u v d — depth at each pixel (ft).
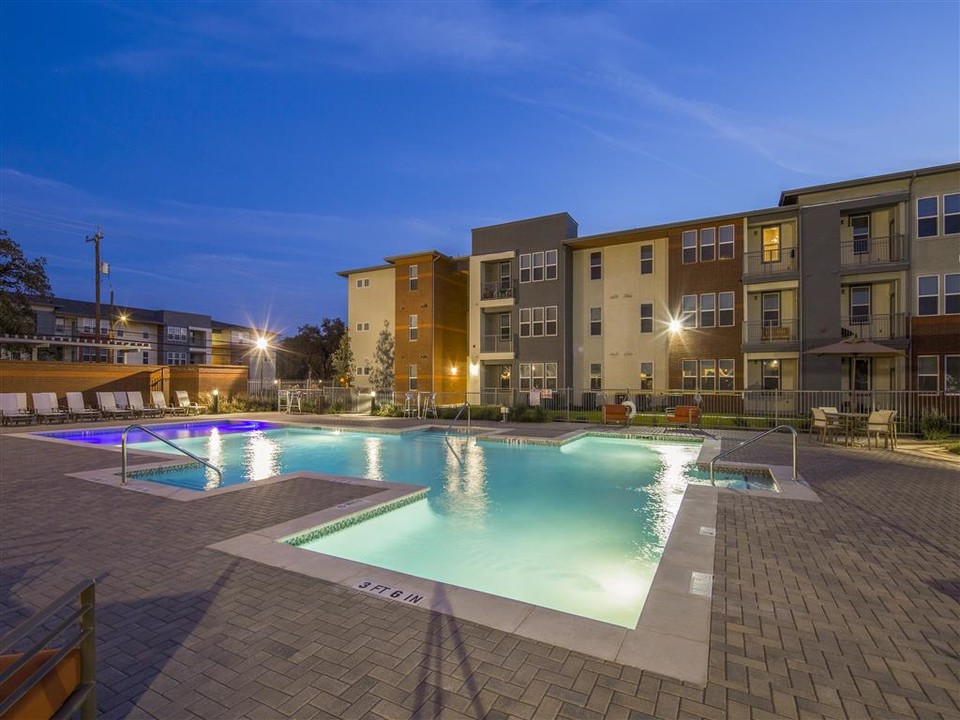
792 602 12.03
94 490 24.30
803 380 63.46
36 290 87.45
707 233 72.69
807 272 64.08
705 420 57.31
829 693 8.43
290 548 15.83
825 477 27.73
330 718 7.77
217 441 51.62
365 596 12.29
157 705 8.12
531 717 7.73
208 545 16.17
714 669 9.14
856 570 14.11
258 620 11.05
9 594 12.68
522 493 30.40
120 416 64.39
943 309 57.26
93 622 7.31
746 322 68.59
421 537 22.47
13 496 23.08
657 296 78.74
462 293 105.19
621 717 7.74
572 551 20.74
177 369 77.05
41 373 61.62
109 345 71.97
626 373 80.23
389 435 53.62
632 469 37.11
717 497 22.70
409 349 97.30
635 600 16.26
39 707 6.30
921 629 10.74
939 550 15.81
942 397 55.21
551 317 83.97
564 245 83.41
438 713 7.86
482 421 64.08
